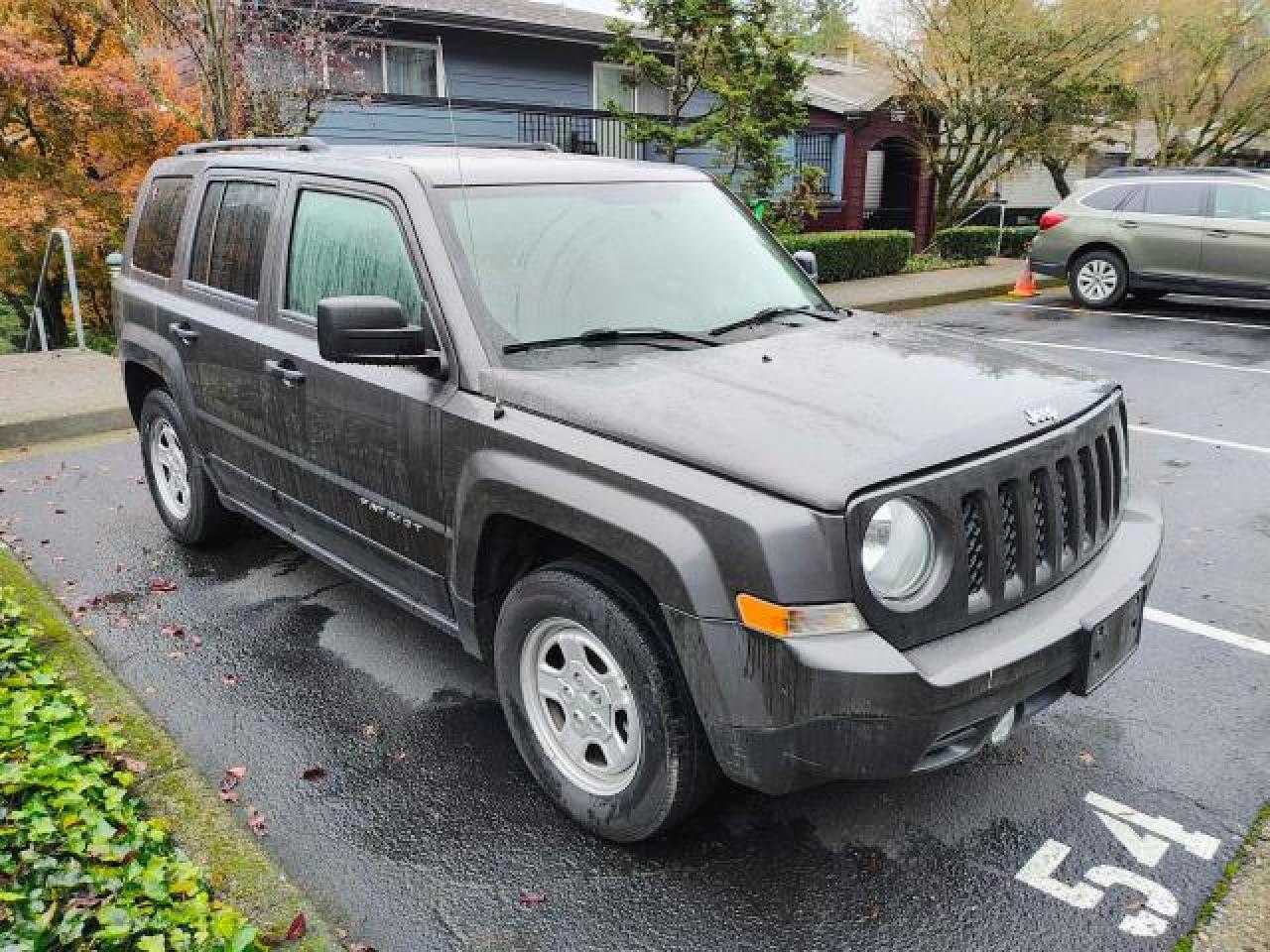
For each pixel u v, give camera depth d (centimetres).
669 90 1546
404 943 267
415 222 343
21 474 650
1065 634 275
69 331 1678
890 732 246
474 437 312
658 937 270
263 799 327
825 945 267
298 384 387
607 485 277
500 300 332
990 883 289
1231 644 429
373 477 360
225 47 1008
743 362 322
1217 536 549
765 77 1426
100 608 458
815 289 423
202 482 491
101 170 1444
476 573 324
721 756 263
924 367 325
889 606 253
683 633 259
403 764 346
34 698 337
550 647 313
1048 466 286
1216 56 2159
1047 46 1823
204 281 462
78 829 274
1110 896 284
